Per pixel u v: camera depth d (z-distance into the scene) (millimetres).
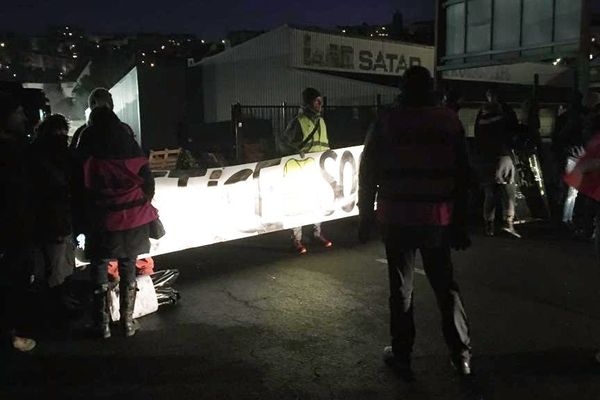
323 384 4012
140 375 4172
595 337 4672
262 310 5406
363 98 21172
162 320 5195
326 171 7438
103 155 4504
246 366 4293
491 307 5379
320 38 24453
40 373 4215
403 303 4031
